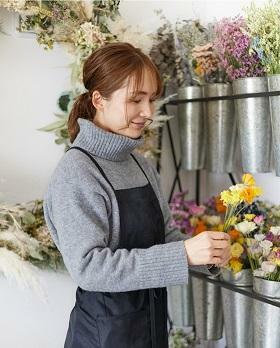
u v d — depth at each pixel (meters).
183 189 2.26
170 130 2.18
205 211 1.99
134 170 1.49
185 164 1.98
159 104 1.93
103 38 1.78
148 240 1.42
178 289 2.01
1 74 1.82
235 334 1.72
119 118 1.37
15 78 1.84
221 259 1.31
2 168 1.84
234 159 1.90
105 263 1.22
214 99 1.79
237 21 1.65
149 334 1.40
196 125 1.93
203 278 1.80
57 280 1.92
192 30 1.88
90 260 1.23
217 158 1.84
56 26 1.78
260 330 1.58
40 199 1.87
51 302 1.91
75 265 1.25
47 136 1.92
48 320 1.91
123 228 1.37
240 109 1.67
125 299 1.36
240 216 1.67
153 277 1.24
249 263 1.70
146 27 2.06
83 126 1.38
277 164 1.58
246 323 1.71
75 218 1.27
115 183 1.38
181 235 1.63
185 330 2.21
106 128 1.42
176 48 1.97
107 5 1.87
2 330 1.82
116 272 1.22
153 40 1.97
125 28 1.89
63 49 1.92
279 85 1.51
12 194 1.85
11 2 1.67
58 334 1.93
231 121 1.82
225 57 1.68
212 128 1.84
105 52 1.37
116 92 1.35
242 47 1.61
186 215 1.96
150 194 1.48
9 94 1.84
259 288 1.56
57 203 1.31
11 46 1.83
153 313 1.41
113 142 1.37
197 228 1.86
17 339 1.85
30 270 1.67
